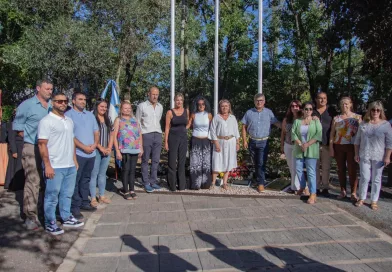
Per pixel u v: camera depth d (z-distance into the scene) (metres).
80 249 4.34
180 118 7.04
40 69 11.38
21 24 12.92
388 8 10.62
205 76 18.91
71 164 4.88
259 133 6.92
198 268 3.80
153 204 6.29
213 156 7.16
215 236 4.70
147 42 12.96
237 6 18.47
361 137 5.93
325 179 6.77
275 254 4.12
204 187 7.27
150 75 16.73
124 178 6.58
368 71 13.05
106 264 3.93
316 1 17.78
